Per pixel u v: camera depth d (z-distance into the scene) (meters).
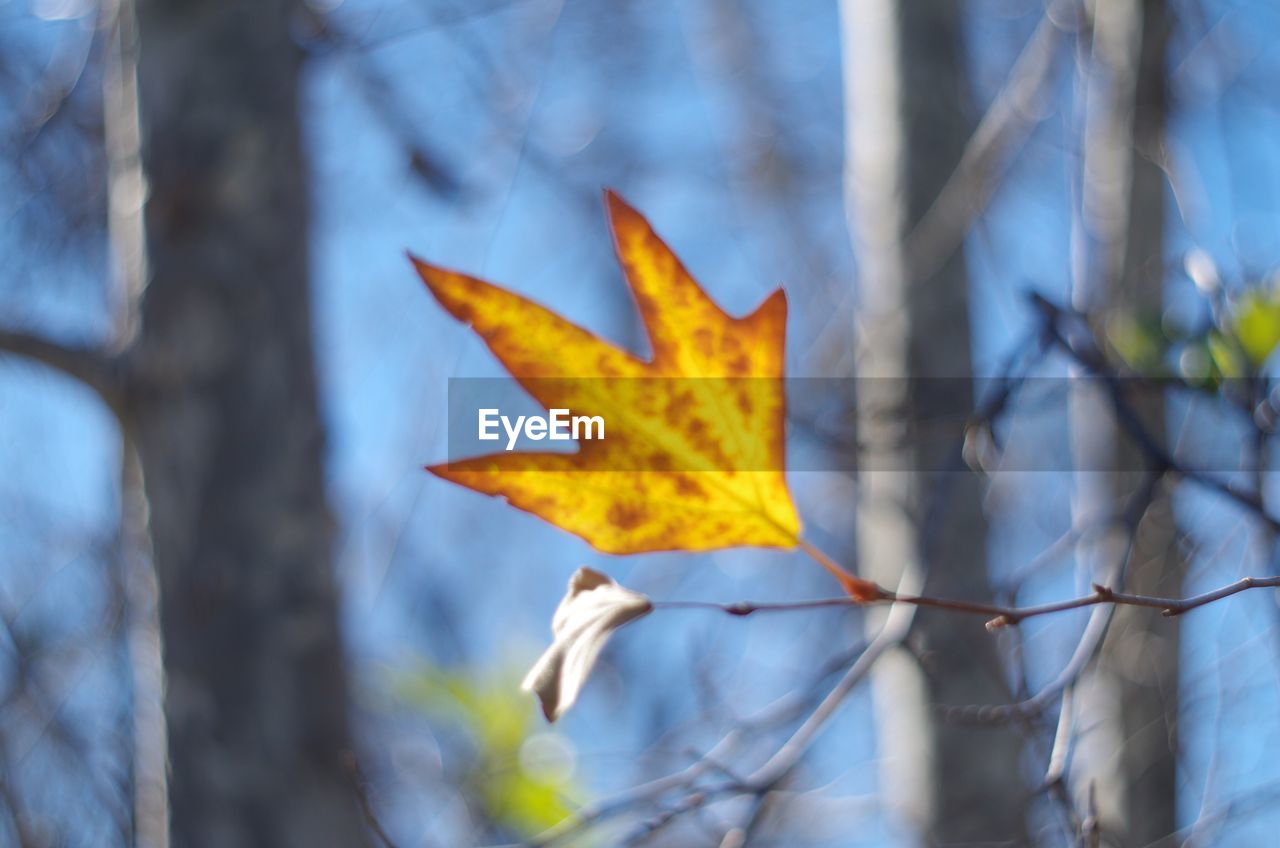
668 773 2.52
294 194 2.62
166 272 2.48
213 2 2.59
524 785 2.13
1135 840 2.27
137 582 2.70
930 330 3.23
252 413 2.47
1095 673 2.03
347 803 2.42
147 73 2.58
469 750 2.23
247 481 2.45
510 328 1.24
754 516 1.25
